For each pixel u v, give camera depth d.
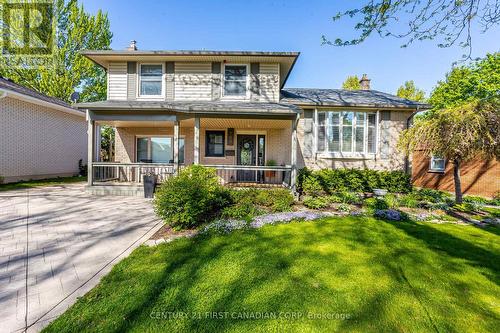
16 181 11.87
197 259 3.78
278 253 4.05
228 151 11.69
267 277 3.27
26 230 5.03
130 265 3.55
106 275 3.30
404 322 2.47
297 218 6.00
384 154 10.73
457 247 4.47
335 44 5.48
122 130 11.87
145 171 11.45
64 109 14.22
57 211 6.54
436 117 7.43
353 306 2.70
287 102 10.49
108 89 10.78
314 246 4.39
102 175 11.33
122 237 4.74
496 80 17.34
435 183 13.01
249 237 4.75
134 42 11.98
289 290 2.98
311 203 7.34
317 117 10.69
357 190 10.09
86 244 4.38
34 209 6.69
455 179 7.90
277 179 11.40
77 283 3.12
